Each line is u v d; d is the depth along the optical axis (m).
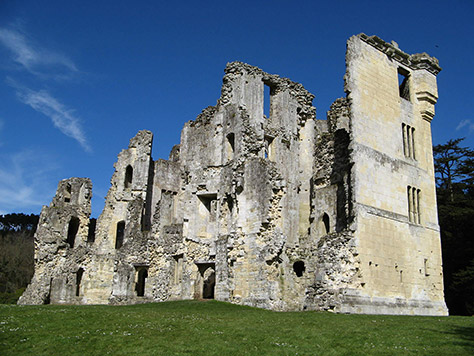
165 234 52.09
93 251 59.59
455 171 66.81
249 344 21.58
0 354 19.92
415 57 49.00
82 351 20.56
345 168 46.47
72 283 57.69
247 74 54.09
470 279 50.50
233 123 50.81
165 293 49.88
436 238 45.91
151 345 21.34
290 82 56.25
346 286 36.88
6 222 120.69
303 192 54.47
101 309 33.28
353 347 20.98
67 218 60.16
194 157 54.22
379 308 38.00
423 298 42.59
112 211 63.00
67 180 64.56
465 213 55.25
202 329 24.73
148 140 64.25
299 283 45.81
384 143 43.16
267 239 43.44
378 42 45.28
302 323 27.27
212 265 49.56
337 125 48.72
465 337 22.66
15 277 87.56
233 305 40.56
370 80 43.62
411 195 44.78
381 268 39.38
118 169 64.56
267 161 45.78
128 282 50.97
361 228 38.53
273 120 55.19
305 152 55.84
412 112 47.44
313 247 47.06
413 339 22.31
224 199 48.84
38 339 22.19
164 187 64.88
